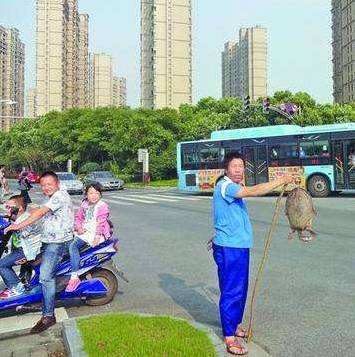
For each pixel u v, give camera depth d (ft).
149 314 17.60
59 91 262.47
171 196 83.05
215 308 19.49
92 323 16.19
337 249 30.76
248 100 117.60
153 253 31.48
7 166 251.39
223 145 80.53
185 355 13.28
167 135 152.97
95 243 20.01
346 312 18.28
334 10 419.33
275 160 74.69
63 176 100.99
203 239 36.60
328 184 70.49
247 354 14.34
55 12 260.62
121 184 113.09
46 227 17.81
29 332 17.15
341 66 404.36
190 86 241.14
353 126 68.95
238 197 14.51
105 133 178.70
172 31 237.04
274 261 27.61
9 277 19.08
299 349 14.88
